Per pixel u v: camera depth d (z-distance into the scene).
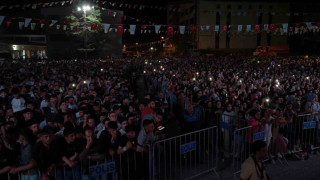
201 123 8.09
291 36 60.72
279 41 61.88
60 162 4.86
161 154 7.30
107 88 13.13
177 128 7.47
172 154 7.36
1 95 9.41
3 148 4.68
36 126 5.76
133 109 8.40
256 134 7.02
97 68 24.62
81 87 12.34
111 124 5.42
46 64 28.70
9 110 7.56
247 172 4.22
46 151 4.75
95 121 7.07
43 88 10.48
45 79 15.34
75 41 44.56
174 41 63.72
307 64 30.05
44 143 4.78
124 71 24.67
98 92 11.60
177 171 6.84
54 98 8.43
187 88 12.75
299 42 59.09
